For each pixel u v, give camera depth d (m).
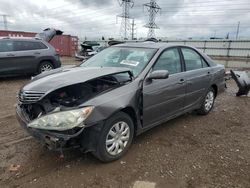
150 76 3.74
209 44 35.28
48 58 10.53
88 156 3.57
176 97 4.38
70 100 3.16
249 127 5.01
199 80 4.98
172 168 3.34
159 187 2.94
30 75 10.94
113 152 3.40
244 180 3.13
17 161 3.41
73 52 29.17
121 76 3.63
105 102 3.17
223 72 5.93
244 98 7.66
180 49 4.71
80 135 3.04
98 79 3.48
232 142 4.23
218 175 3.21
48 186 2.91
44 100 3.17
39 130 2.96
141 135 4.36
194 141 4.20
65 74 3.50
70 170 3.23
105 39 45.81
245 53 32.12
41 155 3.57
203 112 5.53
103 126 3.18
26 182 2.97
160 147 3.92
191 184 3.01
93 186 2.93
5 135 4.24
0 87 8.41
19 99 3.46
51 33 16.44
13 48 9.59
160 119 4.18
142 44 4.64
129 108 3.53
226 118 5.51
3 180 3.00
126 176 3.13
